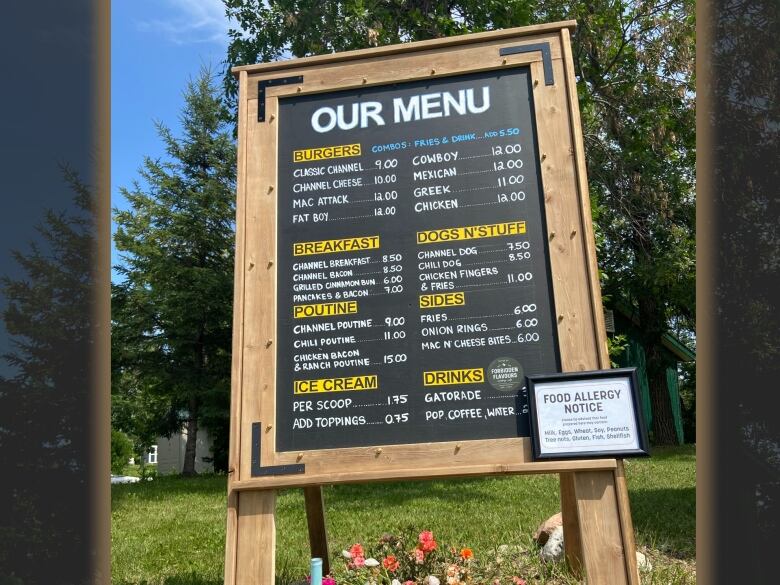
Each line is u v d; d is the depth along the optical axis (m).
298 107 4.31
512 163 4.00
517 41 4.15
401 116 4.19
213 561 6.20
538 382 3.57
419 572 4.28
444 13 13.46
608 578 3.32
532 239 3.87
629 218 15.53
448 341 3.79
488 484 10.98
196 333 21.67
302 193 4.16
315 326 3.93
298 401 3.82
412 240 3.98
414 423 3.70
